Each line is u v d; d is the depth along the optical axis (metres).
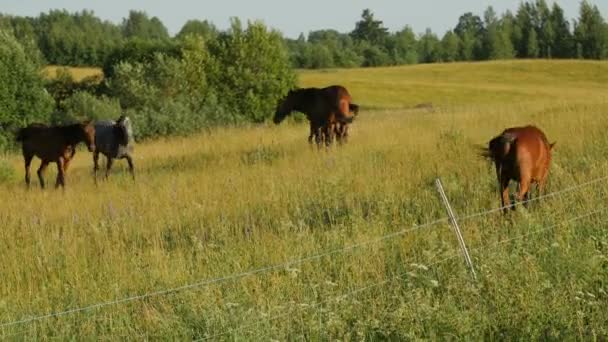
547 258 11.73
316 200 17.55
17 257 14.53
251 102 76.56
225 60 78.06
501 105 37.31
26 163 28.97
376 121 35.28
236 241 14.70
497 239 12.84
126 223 16.77
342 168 20.75
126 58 92.25
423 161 20.72
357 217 15.12
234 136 34.72
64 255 14.36
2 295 12.80
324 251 12.95
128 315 11.12
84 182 28.22
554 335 9.52
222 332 9.94
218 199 18.75
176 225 16.64
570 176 16.39
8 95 62.84
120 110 68.31
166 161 30.61
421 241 13.22
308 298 10.94
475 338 9.59
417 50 192.62
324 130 28.08
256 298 11.19
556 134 22.88
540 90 110.50
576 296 10.09
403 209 15.80
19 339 10.48
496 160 15.25
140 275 12.66
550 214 13.64
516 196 14.84
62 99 89.69
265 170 22.39
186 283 12.14
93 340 10.46
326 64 162.88
